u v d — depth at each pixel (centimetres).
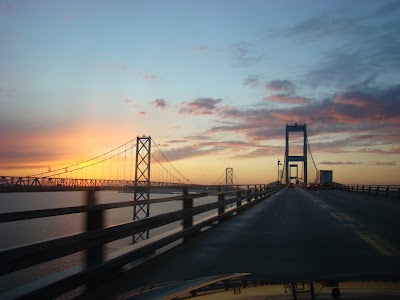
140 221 681
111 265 578
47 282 448
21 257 392
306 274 617
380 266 694
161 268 666
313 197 3991
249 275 401
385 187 4150
